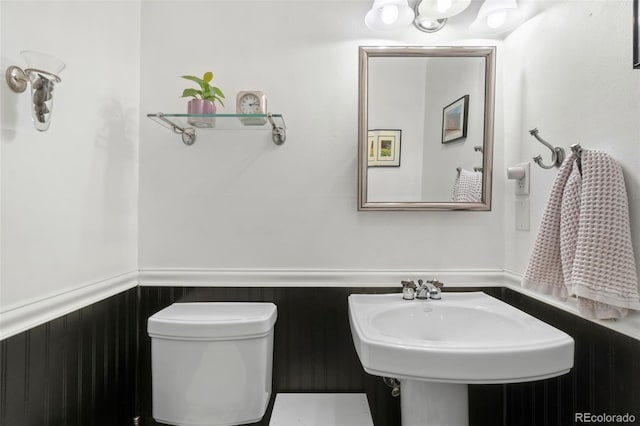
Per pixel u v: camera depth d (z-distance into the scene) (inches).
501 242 49.4
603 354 32.4
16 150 29.7
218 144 49.2
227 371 40.9
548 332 32.7
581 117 34.8
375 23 45.9
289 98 49.4
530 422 42.4
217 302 48.9
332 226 49.3
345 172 49.3
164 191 49.3
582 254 30.0
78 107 37.5
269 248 49.3
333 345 48.7
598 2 32.7
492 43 49.8
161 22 49.6
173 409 41.0
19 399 30.1
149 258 49.4
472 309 41.6
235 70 49.5
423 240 49.3
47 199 33.2
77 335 37.2
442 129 48.6
